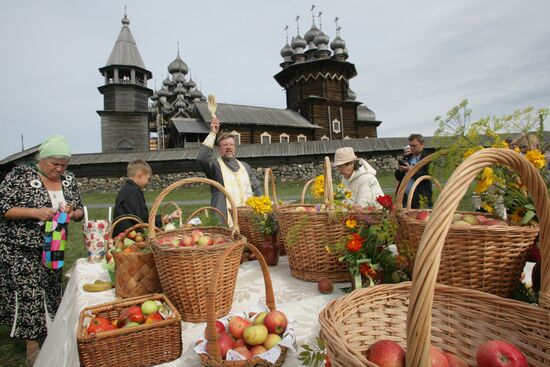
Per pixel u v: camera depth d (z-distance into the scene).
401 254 1.50
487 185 1.35
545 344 0.99
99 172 21.00
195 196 17.06
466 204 7.73
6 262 2.59
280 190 17.72
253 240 2.37
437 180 1.69
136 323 1.34
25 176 2.62
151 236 1.68
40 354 2.00
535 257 1.36
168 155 21.52
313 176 21.48
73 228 9.57
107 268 1.99
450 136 1.44
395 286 1.20
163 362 1.25
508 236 1.21
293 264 1.93
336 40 34.16
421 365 0.72
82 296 1.86
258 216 2.25
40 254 2.65
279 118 28.77
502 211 1.49
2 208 2.51
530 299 1.30
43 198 2.65
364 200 2.60
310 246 1.79
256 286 1.85
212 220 2.51
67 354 1.57
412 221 1.39
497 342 0.96
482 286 1.27
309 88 30.56
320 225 1.74
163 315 1.40
